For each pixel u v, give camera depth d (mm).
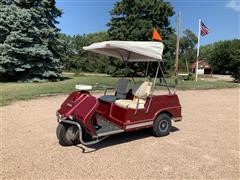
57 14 18125
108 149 4914
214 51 56938
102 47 5438
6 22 15820
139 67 23750
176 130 6305
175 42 25312
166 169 4090
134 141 5414
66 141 4961
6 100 9258
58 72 17547
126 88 6203
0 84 14719
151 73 9039
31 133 5746
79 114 4715
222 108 9125
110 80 16625
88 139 5172
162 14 26000
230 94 12781
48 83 14953
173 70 25062
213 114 8141
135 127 5355
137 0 25594
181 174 3936
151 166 4188
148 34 24578
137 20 25203
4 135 5574
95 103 4871
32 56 16109
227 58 50875
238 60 28516
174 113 5934
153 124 5625
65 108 4988
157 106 5660
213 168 4160
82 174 3879
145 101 5605
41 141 5254
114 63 24750
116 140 5457
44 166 4117
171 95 5918
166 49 25062
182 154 4719
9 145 4992
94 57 39188
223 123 7035
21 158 4402
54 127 6227
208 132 6160
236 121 7281
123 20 26297
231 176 3904
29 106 8562
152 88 5688
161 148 5016
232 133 6098
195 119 7457
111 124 5387
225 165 4281
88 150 4840
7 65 15992
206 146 5168
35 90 11508
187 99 10914
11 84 14625
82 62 39219
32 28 16031
